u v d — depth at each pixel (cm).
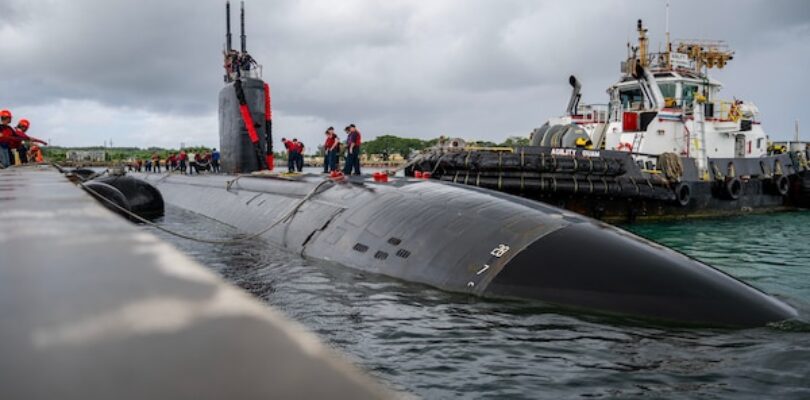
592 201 2214
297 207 1313
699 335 675
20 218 284
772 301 769
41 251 188
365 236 1062
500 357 620
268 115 2177
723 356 614
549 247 839
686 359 607
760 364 591
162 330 112
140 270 161
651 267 783
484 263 853
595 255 812
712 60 2873
